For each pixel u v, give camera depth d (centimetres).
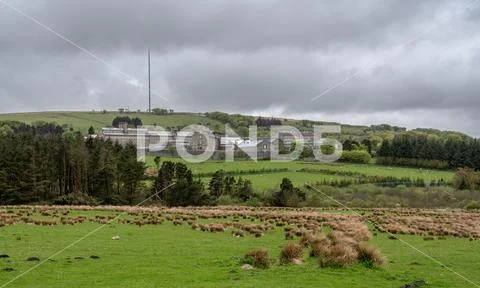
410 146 17488
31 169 11106
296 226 5091
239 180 12425
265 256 2906
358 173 14750
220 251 3431
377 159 17562
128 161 12525
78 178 12144
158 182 11994
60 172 12281
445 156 17138
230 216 6391
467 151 16912
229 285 2364
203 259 3083
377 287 2423
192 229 4806
